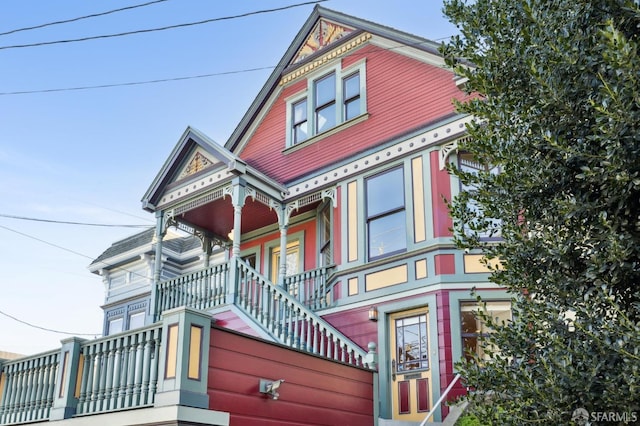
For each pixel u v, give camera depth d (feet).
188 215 48.70
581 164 14.57
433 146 38.42
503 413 14.26
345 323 39.09
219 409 22.90
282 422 25.73
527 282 15.49
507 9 16.72
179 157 45.83
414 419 34.73
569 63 14.01
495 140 16.11
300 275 43.47
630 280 13.55
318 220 47.60
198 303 40.11
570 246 14.53
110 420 23.49
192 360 22.29
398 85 42.24
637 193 13.48
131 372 24.00
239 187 41.42
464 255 35.63
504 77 16.38
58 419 25.55
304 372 27.78
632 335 11.93
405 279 37.17
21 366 29.73
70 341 26.68
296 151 47.29
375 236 39.99
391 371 36.52
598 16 14.71
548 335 13.80
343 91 45.80
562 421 13.02
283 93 50.90
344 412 29.60
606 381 12.30
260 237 52.31
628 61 12.46
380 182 40.75
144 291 64.23
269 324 36.09
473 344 34.30
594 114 13.53
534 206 15.46
